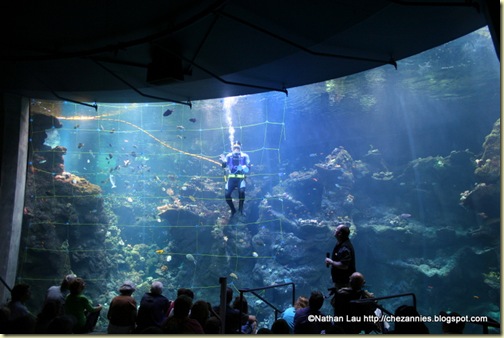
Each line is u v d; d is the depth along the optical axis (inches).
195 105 1173.7
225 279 209.2
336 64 306.5
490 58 906.7
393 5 219.1
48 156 777.6
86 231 785.6
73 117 1115.9
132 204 1037.2
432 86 962.1
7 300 336.8
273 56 294.2
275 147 1190.3
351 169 1008.2
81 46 280.7
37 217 697.6
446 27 245.6
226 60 303.6
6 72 330.6
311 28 249.4
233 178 457.1
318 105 1061.8
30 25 252.4
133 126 1181.1
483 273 828.6
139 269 925.8
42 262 691.4
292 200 959.6
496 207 813.2
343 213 947.3
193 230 935.7
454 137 1025.5
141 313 213.3
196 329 161.6
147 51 290.7
